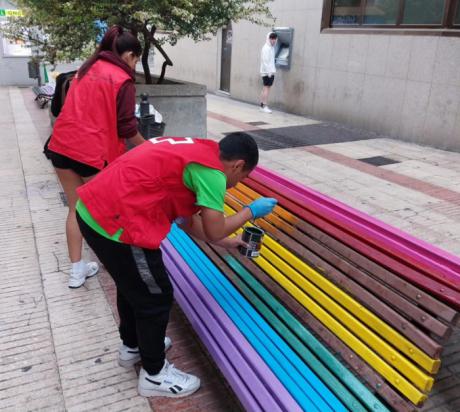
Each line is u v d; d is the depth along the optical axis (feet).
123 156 6.66
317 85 32.68
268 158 22.62
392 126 27.40
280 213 8.89
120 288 6.89
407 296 5.86
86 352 8.77
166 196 6.35
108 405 7.55
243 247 7.60
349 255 6.92
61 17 17.11
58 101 12.34
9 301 10.30
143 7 17.03
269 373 6.21
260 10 20.03
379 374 5.68
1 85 48.60
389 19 26.99
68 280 11.18
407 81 25.93
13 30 21.01
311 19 32.27
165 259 9.80
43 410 7.44
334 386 5.97
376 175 20.22
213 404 7.61
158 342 7.23
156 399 7.69
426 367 5.21
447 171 21.04
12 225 14.21
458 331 9.50
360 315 6.25
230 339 6.99
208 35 46.52
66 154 9.81
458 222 15.30
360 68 28.84
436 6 24.30
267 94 35.81
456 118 23.82
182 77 53.36
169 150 6.28
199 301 8.01
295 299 7.47
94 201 6.46
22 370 8.29
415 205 16.75
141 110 14.01
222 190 6.20
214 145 6.50
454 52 23.27
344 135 28.27
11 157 21.54
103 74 9.80
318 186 18.61
